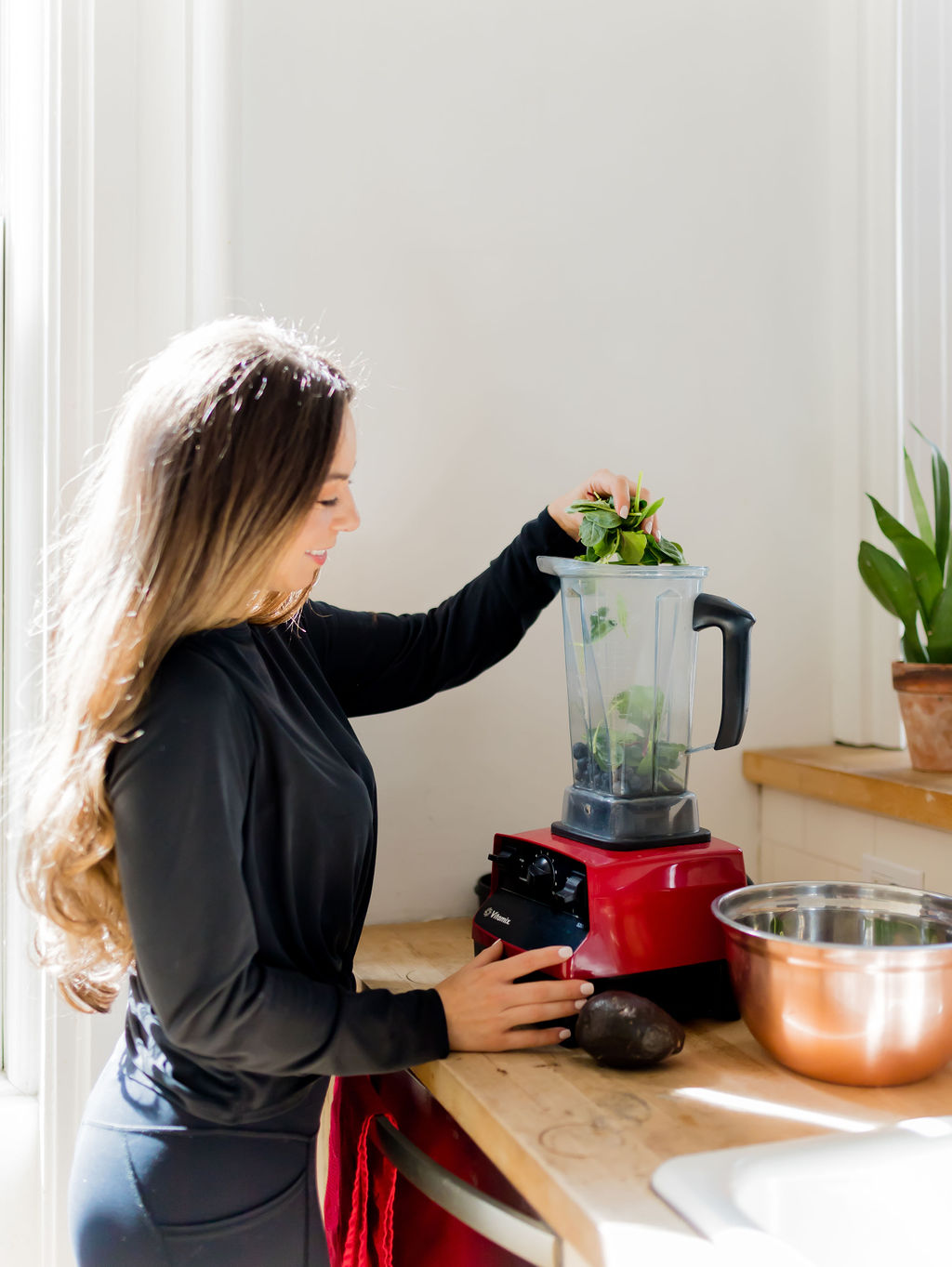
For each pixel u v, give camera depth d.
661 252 1.61
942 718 1.42
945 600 1.43
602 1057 0.93
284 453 0.83
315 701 1.04
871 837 1.45
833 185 1.73
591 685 1.11
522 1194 0.79
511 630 1.26
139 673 0.82
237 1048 0.81
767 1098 0.88
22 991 1.37
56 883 0.85
